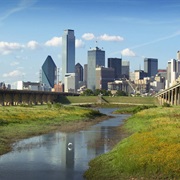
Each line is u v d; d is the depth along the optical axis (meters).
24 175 35.38
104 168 36.09
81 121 104.56
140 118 96.00
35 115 100.06
